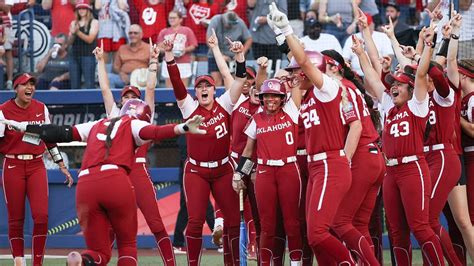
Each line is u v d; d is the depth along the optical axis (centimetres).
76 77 5506
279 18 2836
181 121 5303
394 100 3303
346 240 3122
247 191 3662
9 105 3900
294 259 3422
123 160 2875
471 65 3622
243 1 5428
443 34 3512
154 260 4600
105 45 5497
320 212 2945
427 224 3288
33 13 5591
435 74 3291
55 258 4772
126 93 3909
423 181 3269
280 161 3372
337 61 3200
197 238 3553
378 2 5344
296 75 3030
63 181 5319
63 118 5434
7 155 3881
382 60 3531
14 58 5588
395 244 3397
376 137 3189
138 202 3694
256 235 3691
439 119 3425
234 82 3550
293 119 3394
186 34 5394
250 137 3462
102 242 2883
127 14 5509
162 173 5250
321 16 5297
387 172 3375
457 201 3553
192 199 3553
